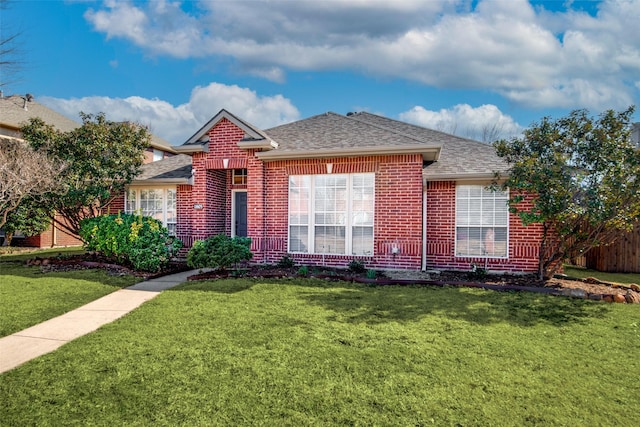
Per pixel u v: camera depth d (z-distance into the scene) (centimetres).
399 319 644
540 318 661
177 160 1691
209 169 1314
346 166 1130
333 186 1159
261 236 1209
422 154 1076
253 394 398
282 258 1170
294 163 1182
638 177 827
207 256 993
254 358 486
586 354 505
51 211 1379
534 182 891
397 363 472
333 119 1468
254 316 658
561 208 877
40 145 1292
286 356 491
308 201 1179
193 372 447
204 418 356
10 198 1199
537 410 370
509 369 457
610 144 847
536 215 914
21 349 529
